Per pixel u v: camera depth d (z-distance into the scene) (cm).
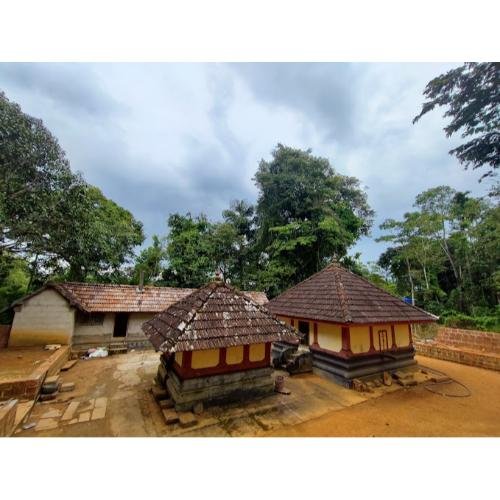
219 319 568
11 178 909
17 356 866
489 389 725
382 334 825
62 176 1025
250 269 2366
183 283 2083
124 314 1238
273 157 2306
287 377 795
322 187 2131
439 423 522
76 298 1093
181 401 522
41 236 1029
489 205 1992
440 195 2261
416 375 823
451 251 2373
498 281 1844
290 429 489
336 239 1948
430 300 2314
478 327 1681
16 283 1744
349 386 713
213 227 2356
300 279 2186
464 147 879
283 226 2098
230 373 585
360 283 960
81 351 1055
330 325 806
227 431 475
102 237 1312
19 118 908
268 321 622
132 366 910
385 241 2517
